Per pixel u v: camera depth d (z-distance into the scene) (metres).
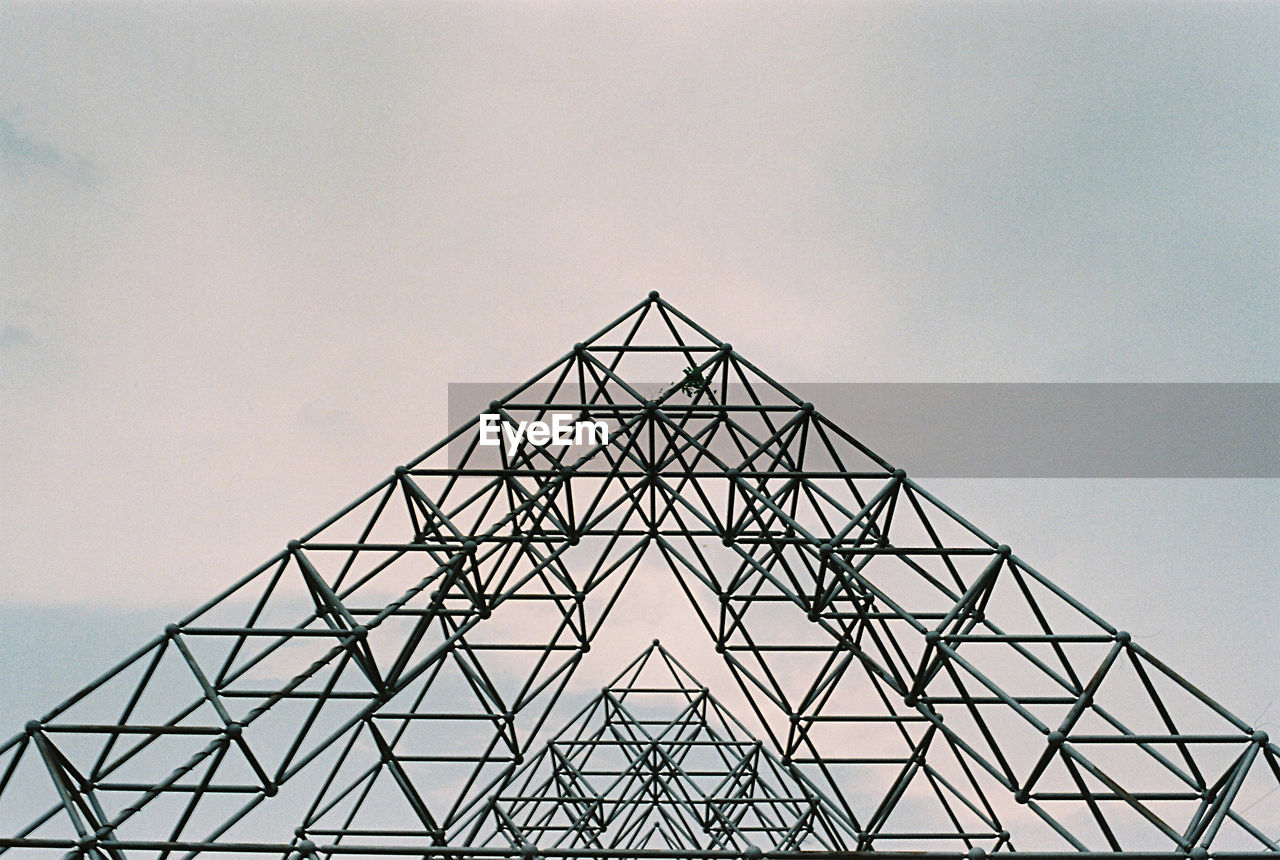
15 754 9.80
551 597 14.06
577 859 9.56
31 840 9.20
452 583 11.77
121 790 10.10
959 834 15.27
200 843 9.41
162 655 10.40
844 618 11.81
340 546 11.49
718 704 19.45
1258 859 9.14
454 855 9.50
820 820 17.17
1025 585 11.09
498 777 15.80
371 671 10.98
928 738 14.55
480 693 14.88
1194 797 11.03
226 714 9.97
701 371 12.56
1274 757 9.57
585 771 19.16
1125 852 9.27
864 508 11.45
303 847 9.42
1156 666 10.21
